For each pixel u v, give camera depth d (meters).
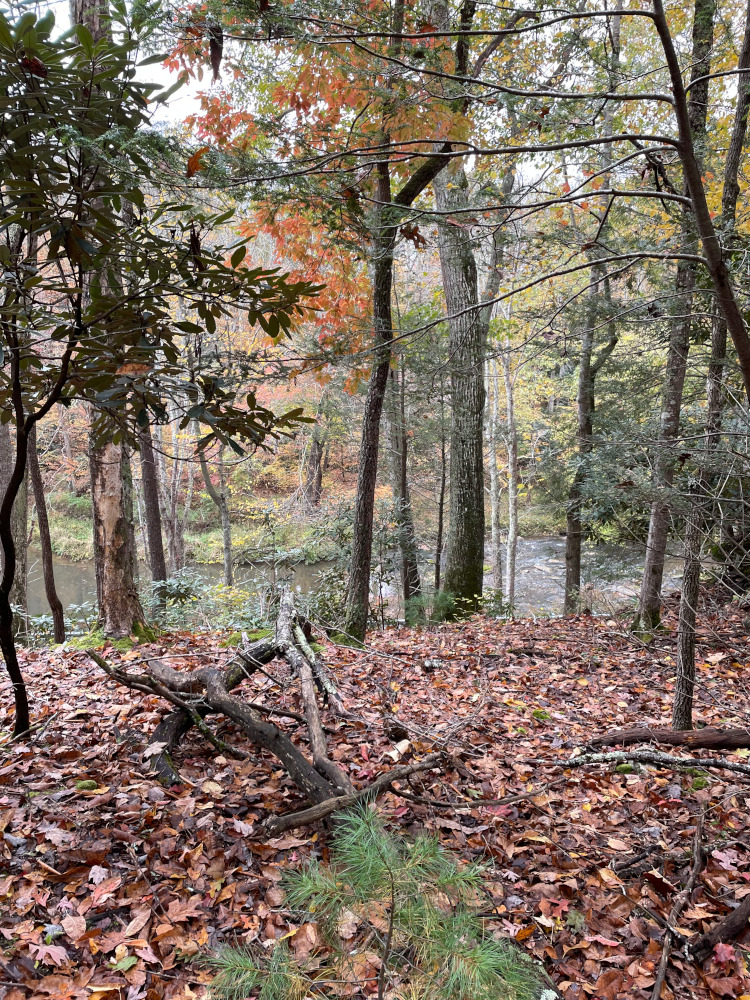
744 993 2.20
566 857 2.84
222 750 3.21
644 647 6.82
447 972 1.41
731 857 2.96
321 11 2.60
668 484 3.82
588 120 3.00
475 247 4.06
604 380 9.79
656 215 4.08
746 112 3.81
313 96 3.99
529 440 18.41
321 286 2.44
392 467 12.93
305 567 13.93
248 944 2.03
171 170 2.69
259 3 2.47
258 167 3.14
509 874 2.66
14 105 2.04
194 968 2.01
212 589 9.85
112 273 2.42
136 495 15.04
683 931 2.43
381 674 5.39
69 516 22.41
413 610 10.02
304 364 4.73
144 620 6.32
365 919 1.55
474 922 1.53
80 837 2.46
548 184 4.19
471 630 8.17
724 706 4.36
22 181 2.05
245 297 2.48
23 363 2.58
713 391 3.82
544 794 3.34
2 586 2.87
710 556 3.98
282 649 3.91
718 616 7.11
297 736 3.60
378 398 6.44
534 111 2.94
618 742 4.16
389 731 3.71
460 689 5.17
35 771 2.95
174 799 2.81
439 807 3.04
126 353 2.41
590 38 2.85
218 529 21.17
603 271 4.73
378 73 3.21
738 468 3.33
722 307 2.63
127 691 4.10
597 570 10.42
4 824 2.46
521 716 4.66
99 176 2.27
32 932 2.01
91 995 1.85
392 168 5.43
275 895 2.30
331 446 21.09
